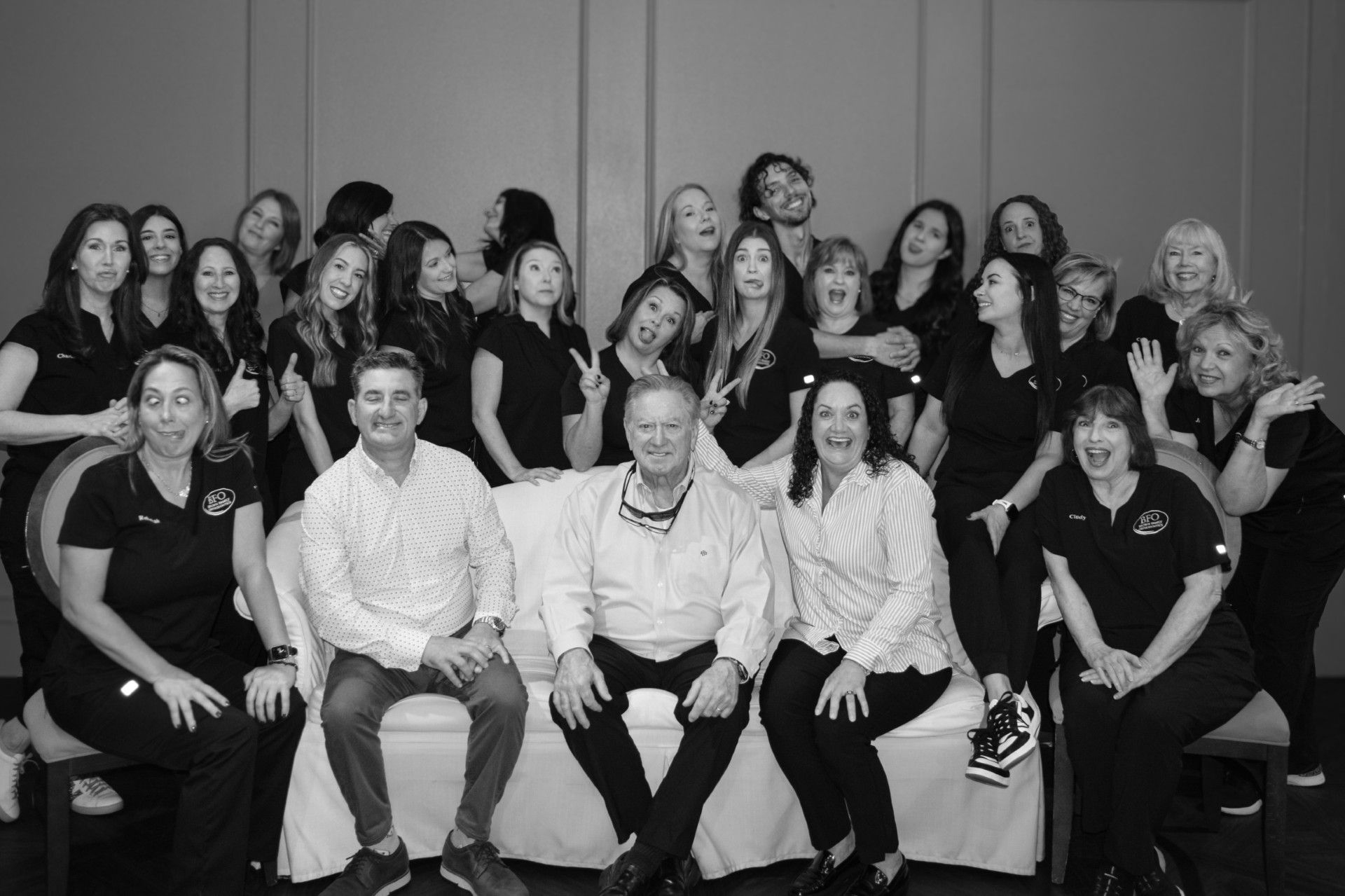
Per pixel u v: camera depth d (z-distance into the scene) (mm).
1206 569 2793
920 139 4902
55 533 2799
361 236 3750
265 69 4680
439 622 2916
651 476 2926
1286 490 3381
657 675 2967
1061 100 4949
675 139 4844
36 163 4641
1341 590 5047
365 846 2742
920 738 2898
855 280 3990
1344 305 5000
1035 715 2881
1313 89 5004
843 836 2826
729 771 2900
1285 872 2945
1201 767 3217
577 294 4844
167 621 2668
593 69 4805
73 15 4621
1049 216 4258
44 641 3273
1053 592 3021
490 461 3795
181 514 2623
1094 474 2891
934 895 2816
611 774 2738
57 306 3158
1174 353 3652
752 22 4844
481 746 2738
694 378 3744
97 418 3008
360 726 2703
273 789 2717
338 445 3533
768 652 3182
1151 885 2738
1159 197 5000
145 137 4664
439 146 4777
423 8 4746
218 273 3400
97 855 2914
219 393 2695
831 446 2898
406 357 2822
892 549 2883
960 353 3393
